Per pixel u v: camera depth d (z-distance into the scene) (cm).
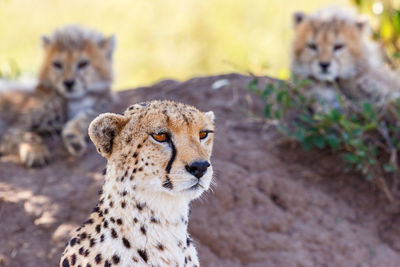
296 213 980
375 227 990
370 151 1017
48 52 1345
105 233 657
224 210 954
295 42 1322
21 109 1309
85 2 2255
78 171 1046
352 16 1337
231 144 1058
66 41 1346
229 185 972
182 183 629
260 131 1101
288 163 1050
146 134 637
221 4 2198
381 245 968
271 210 966
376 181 1026
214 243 931
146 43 2083
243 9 2152
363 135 1052
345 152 1059
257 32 2045
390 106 1100
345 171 1042
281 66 1766
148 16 2175
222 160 1023
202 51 2020
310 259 932
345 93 1273
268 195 988
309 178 1033
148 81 1967
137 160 640
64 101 1323
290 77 1218
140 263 653
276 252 934
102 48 1377
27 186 995
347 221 987
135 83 1961
